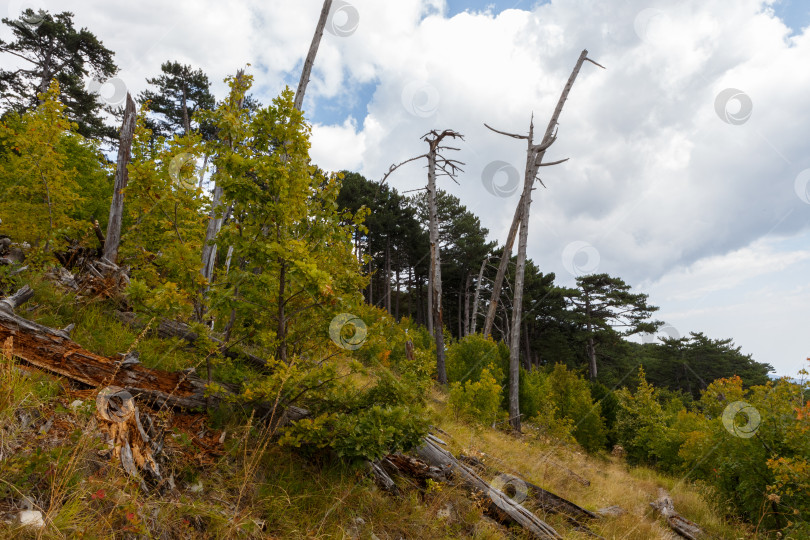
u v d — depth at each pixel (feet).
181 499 7.89
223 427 10.89
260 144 12.17
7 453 6.51
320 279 10.61
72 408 8.16
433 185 51.24
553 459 27.07
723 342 132.05
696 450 29.86
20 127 25.70
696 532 19.15
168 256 12.41
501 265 53.93
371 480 11.17
